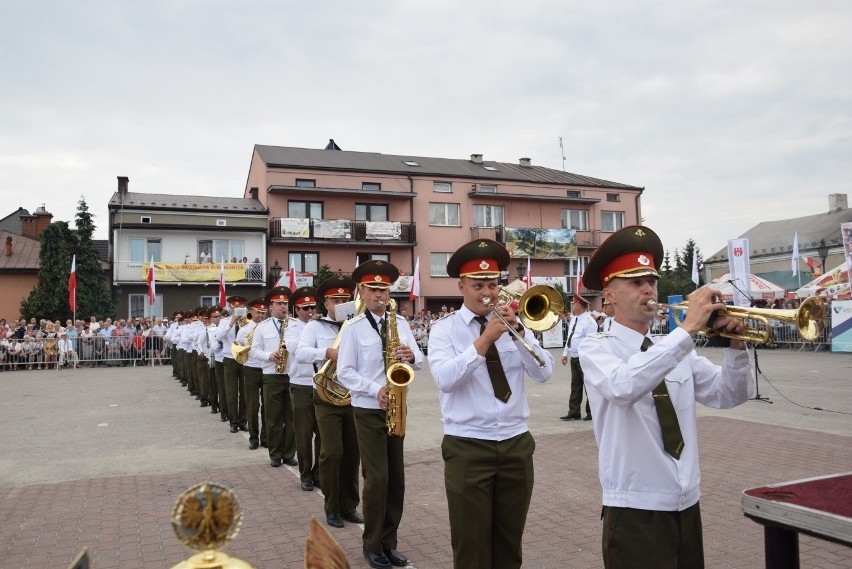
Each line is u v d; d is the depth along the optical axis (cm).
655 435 272
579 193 3834
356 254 3322
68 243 2883
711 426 959
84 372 2139
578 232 3800
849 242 1587
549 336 2877
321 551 129
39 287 2822
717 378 288
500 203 3628
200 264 2994
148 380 1862
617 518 272
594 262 298
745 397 281
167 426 1096
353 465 575
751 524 539
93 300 2856
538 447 854
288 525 564
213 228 3047
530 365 375
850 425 951
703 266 4544
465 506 350
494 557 364
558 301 348
